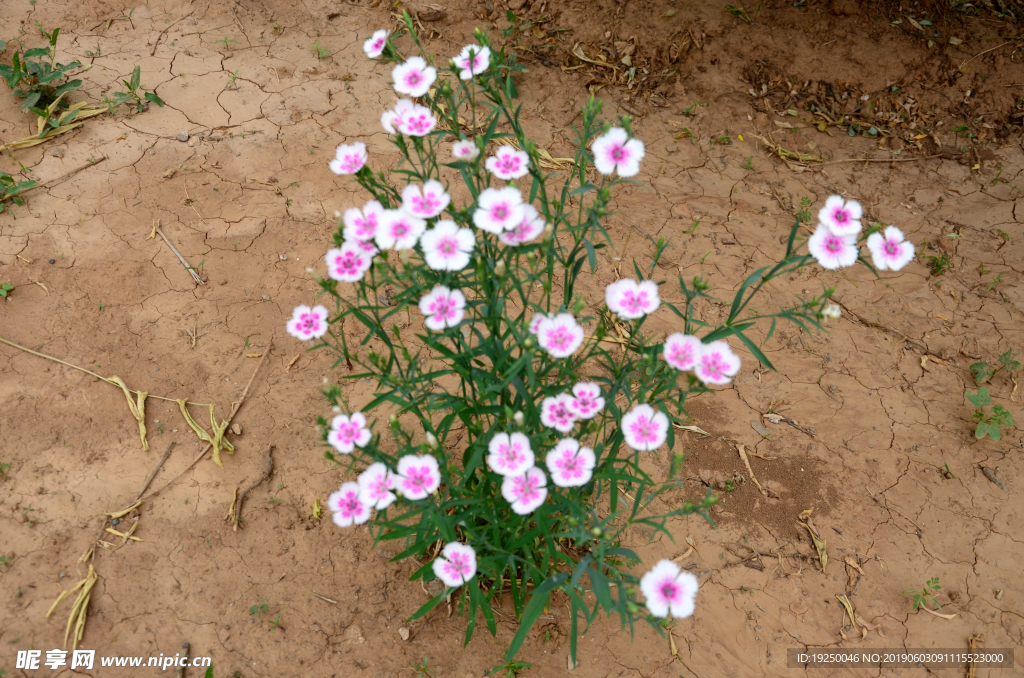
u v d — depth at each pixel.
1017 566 0.83
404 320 0.96
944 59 1.37
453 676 0.74
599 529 0.60
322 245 1.02
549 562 0.74
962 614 0.80
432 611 0.77
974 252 1.12
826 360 0.98
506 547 0.68
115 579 0.76
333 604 0.77
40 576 0.76
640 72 1.37
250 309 0.95
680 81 1.36
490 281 0.63
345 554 0.79
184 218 1.02
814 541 0.84
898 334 1.01
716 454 0.89
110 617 0.74
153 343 0.91
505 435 0.62
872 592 0.81
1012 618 0.80
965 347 1.00
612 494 0.68
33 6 1.29
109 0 1.34
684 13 1.41
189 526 0.79
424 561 0.79
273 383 0.90
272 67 1.28
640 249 1.08
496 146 1.19
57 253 0.96
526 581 0.78
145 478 0.82
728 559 0.82
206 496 0.81
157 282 0.96
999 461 0.90
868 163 1.26
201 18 1.34
